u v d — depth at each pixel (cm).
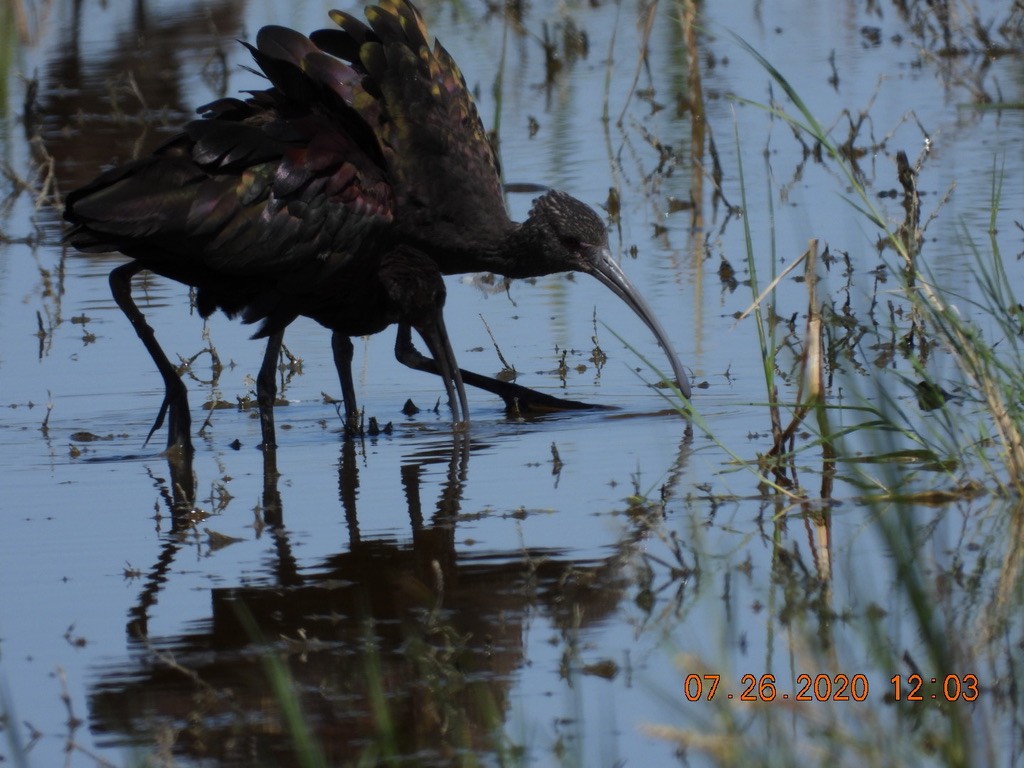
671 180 1834
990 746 634
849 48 2375
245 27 2583
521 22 2672
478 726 712
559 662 770
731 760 627
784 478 1020
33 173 1947
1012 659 729
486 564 899
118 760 696
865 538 905
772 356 1046
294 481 1083
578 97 2261
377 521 983
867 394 1142
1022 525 904
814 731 669
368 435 1201
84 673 779
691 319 1406
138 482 1091
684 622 809
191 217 1120
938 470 996
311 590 872
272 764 689
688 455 1088
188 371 1359
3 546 959
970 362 969
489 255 1265
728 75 2283
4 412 1259
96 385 1321
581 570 882
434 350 1230
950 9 2322
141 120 2162
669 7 2538
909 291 1057
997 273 1098
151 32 2630
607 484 1034
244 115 1206
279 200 1144
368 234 1188
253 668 779
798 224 1605
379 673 767
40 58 2533
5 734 722
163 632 823
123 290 1172
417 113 1232
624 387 1273
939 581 817
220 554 934
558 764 675
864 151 1852
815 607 812
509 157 1958
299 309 1190
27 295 1555
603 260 1266
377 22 1260
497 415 1242
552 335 1412
